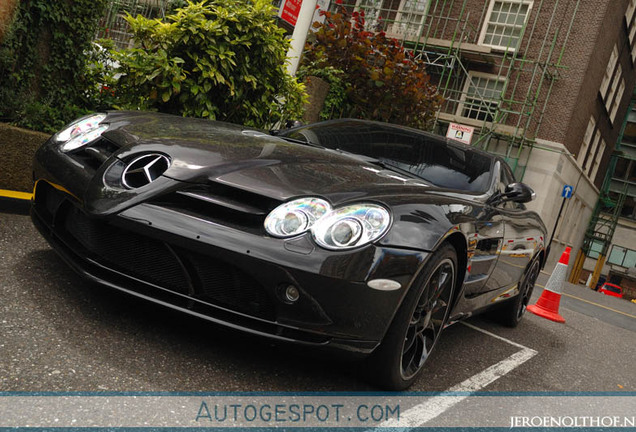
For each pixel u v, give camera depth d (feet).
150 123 8.86
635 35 74.64
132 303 8.16
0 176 11.32
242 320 6.78
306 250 6.48
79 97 14.53
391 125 12.16
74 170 7.79
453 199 8.76
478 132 57.88
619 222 111.45
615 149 104.47
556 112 56.49
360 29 29.86
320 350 6.75
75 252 7.45
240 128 10.41
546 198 56.54
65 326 6.91
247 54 15.29
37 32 12.71
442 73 57.00
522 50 57.36
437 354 10.45
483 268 10.05
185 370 6.65
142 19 14.47
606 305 34.40
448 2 59.88
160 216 6.75
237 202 6.93
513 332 14.69
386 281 6.67
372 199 7.13
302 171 7.69
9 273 8.09
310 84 25.71
